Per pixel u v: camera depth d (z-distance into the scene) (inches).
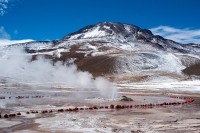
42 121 787.4
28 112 968.3
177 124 746.2
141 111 1055.0
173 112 1024.9
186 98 1777.8
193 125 732.0
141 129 677.9
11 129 668.1
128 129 677.3
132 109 1136.2
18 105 1227.9
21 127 694.5
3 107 1138.7
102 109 1127.6
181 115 928.3
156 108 1189.7
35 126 708.7
